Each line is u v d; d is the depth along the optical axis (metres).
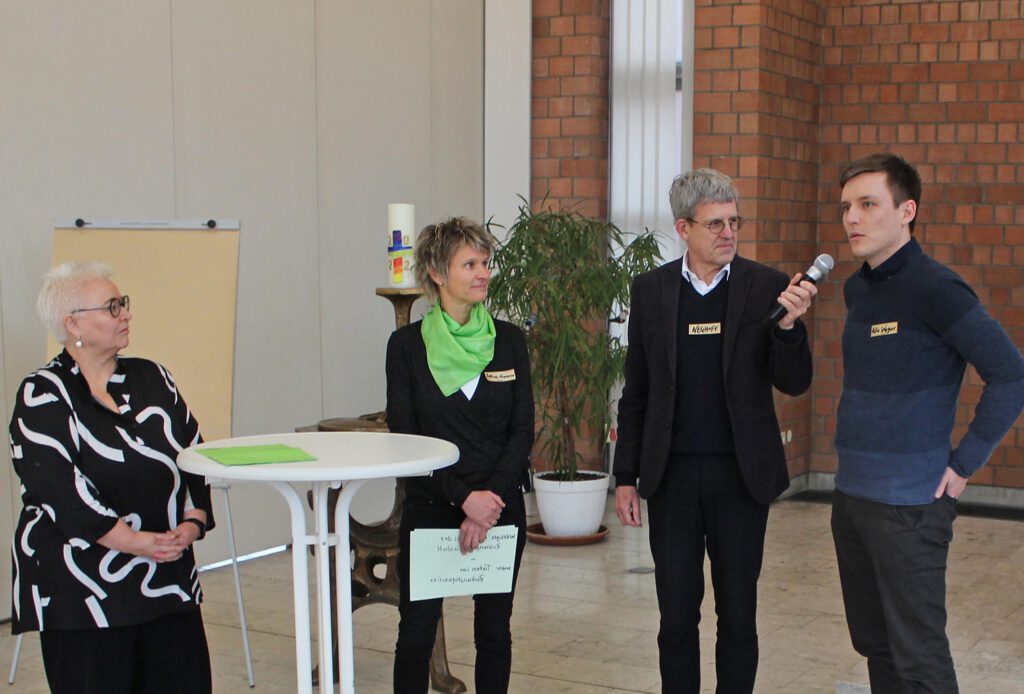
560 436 5.93
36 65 4.53
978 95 6.73
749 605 2.94
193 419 2.86
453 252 2.95
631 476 3.11
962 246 6.83
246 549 5.59
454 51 6.83
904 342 2.60
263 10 5.54
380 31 6.27
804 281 2.74
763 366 2.91
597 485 5.89
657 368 2.97
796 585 5.11
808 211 7.05
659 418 2.96
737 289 2.91
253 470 2.32
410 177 6.52
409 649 2.96
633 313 3.09
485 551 2.93
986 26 6.68
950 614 4.66
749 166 6.45
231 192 5.41
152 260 3.98
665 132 6.79
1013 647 4.25
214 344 3.97
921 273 2.58
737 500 2.92
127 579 2.60
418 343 3.03
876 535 2.63
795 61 6.79
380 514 6.44
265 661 4.17
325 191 5.95
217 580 5.23
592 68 6.80
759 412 2.90
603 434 5.97
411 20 6.49
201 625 2.81
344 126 6.06
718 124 6.52
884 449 2.63
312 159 5.86
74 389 2.62
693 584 2.98
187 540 2.68
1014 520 6.44
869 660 2.83
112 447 2.62
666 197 6.81
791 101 6.77
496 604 2.99
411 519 2.99
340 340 6.08
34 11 4.52
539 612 4.73
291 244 5.75
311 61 5.83
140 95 4.95
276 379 5.68
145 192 4.99
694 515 2.96
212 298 3.98
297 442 2.71
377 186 6.29
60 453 2.54
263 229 5.59
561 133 6.90
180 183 5.15
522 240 5.70
